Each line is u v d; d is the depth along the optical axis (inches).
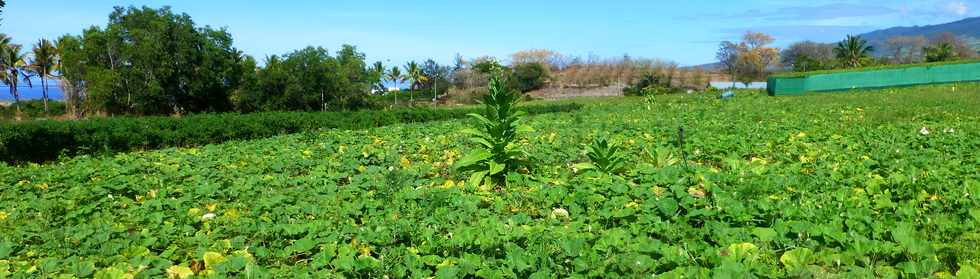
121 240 186.7
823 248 161.5
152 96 1776.6
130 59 1763.0
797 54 3489.2
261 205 237.0
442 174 318.3
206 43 1887.3
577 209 215.9
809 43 3526.1
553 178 280.4
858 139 374.0
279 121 739.4
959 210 189.3
